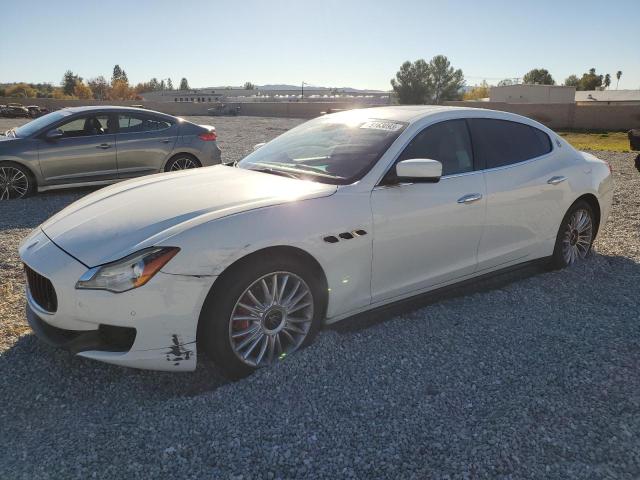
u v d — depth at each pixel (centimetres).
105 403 275
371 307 346
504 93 6569
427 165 325
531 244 433
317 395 280
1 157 766
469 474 224
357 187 330
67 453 236
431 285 374
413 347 334
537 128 454
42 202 776
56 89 11638
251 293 289
